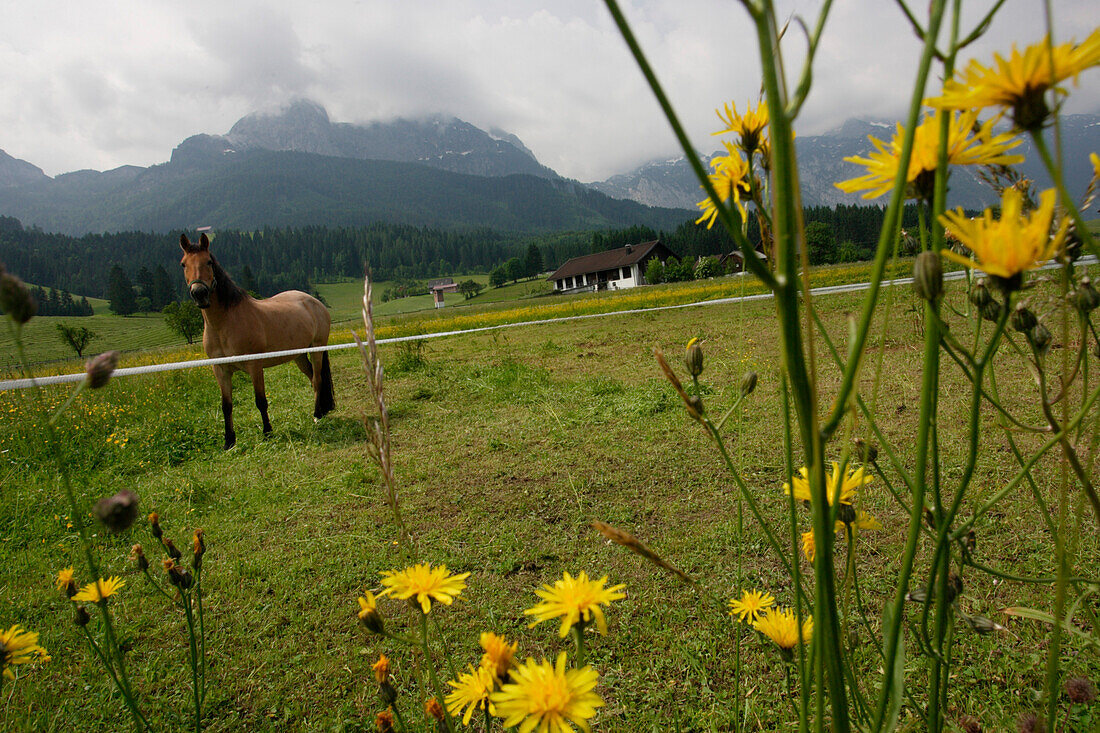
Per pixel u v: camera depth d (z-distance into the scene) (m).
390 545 2.85
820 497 0.32
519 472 3.72
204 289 4.62
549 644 1.98
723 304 14.23
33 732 1.68
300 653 2.06
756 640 1.80
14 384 3.21
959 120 0.31
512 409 5.41
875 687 1.42
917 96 0.26
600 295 28.97
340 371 9.38
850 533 0.60
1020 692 1.47
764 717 1.50
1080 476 0.42
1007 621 1.76
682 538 2.62
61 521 3.36
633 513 2.95
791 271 0.27
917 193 0.33
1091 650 1.54
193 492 3.66
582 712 0.42
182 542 3.06
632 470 3.51
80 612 0.94
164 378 8.79
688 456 3.62
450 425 5.05
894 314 7.00
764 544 2.46
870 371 4.88
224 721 1.76
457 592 0.66
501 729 1.53
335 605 2.37
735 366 5.94
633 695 1.68
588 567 2.47
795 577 0.50
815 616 0.35
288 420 5.77
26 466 4.27
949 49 0.31
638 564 2.45
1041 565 2.00
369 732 1.67
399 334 15.38
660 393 5.08
